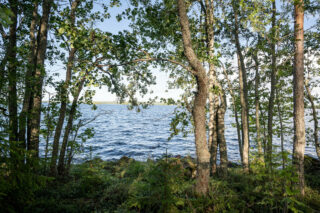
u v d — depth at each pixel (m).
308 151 19.77
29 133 7.40
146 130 42.44
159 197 4.73
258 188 5.68
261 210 5.05
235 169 10.25
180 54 8.00
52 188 6.59
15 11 7.21
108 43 6.27
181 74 9.71
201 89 6.01
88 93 8.77
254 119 11.50
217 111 9.65
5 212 3.49
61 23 5.79
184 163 10.22
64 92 7.92
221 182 7.06
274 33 7.32
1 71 4.78
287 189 4.71
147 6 7.68
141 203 5.12
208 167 6.09
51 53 9.38
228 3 8.84
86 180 7.01
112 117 84.50
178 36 8.09
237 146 23.11
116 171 10.05
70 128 8.93
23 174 3.78
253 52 8.51
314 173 9.34
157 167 5.09
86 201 5.88
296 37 6.72
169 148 22.83
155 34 8.34
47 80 7.99
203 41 9.30
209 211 5.04
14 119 5.86
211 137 9.47
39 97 7.52
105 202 5.75
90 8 9.18
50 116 8.66
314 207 5.57
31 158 4.08
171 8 7.43
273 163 5.11
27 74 6.55
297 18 6.71
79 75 6.93
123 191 6.44
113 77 7.84
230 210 4.95
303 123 6.48
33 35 7.59
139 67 8.62
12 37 7.09
